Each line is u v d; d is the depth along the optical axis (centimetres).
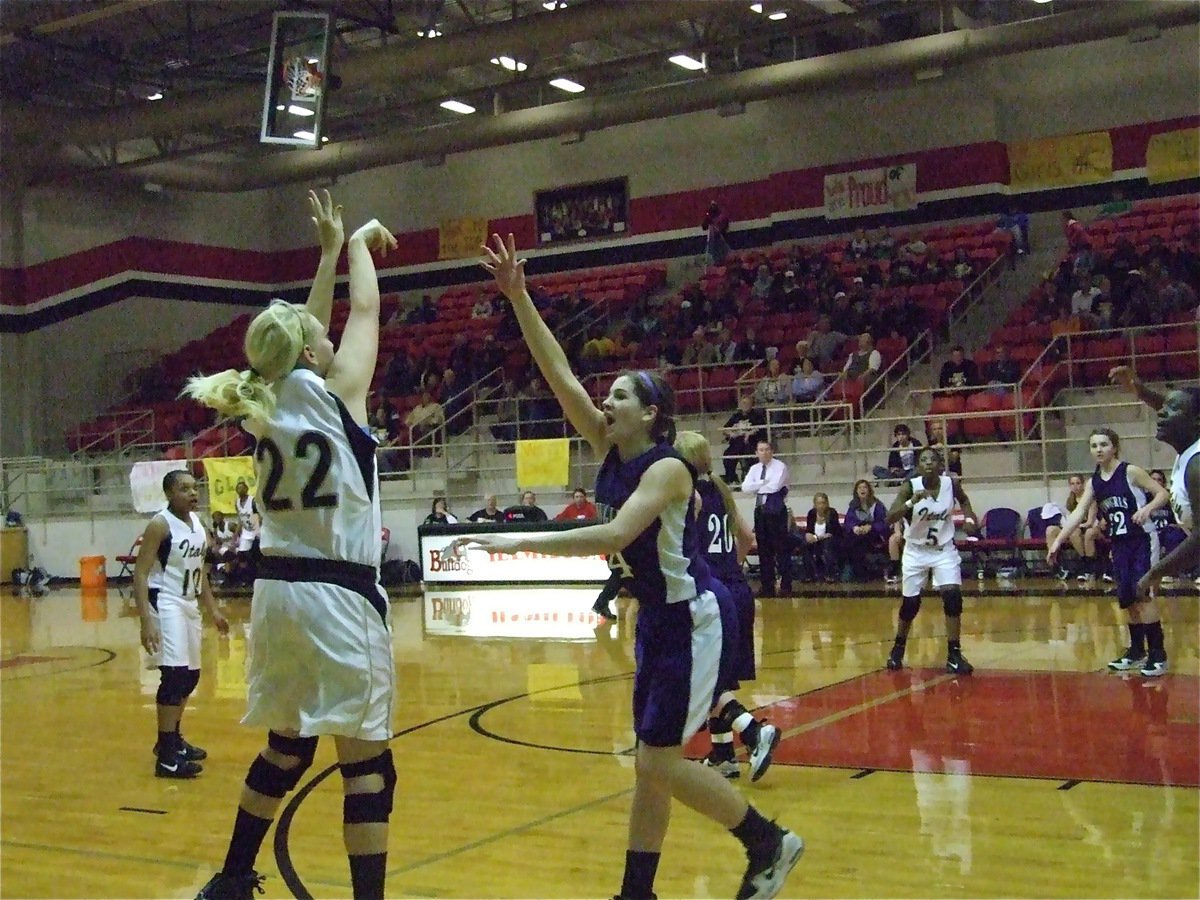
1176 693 783
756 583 1662
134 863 489
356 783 367
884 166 2234
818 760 629
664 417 398
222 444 2180
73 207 2572
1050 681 847
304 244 2808
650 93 2120
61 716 869
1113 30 1808
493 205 2630
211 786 629
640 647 390
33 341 2523
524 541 361
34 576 2242
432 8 1994
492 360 2262
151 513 2005
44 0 1706
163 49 2120
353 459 369
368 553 369
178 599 656
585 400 425
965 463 1656
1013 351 1820
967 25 2184
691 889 429
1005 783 569
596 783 600
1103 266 1897
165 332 2666
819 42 2238
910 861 454
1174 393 463
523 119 2214
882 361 1917
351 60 1797
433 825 526
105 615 1666
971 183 2162
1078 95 2103
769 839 388
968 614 1249
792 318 2105
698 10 1642
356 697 356
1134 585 853
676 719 379
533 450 1750
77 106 2306
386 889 438
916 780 581
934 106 2194
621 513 368
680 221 2444
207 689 963
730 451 1795
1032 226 2142
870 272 2116
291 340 368
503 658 1072
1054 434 1691
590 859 472
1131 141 2061
